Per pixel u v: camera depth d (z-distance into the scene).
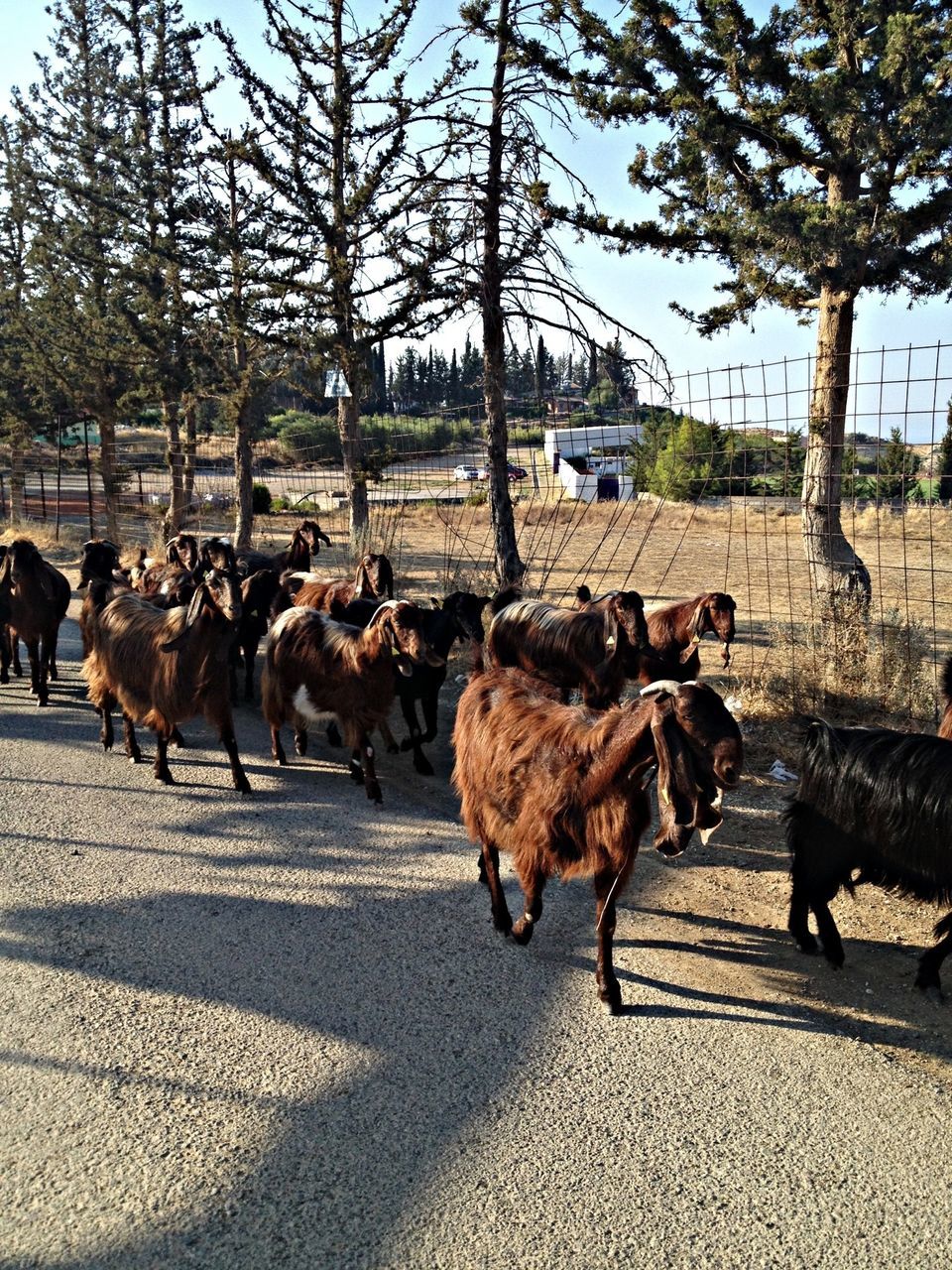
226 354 21.11
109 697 9.06
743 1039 4.64
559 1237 3.39
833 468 10.70
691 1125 4.01
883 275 10.07
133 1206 3.49
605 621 8.09
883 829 4.98
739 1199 3.60
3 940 5.43
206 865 6.52
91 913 5.78
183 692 7.73
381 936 5.58
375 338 14.41
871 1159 3.84
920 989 5.11
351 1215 3.47
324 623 8.22
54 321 24.28
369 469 15.34
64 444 36.97
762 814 7.51
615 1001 4.83
